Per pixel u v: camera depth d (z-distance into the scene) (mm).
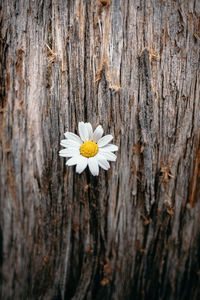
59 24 228
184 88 235
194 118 239
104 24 228
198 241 255
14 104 238
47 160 240
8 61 233
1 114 240
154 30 229
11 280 258
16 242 253
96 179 239
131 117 235
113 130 236
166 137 238
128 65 231
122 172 240
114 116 235
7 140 242
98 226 245
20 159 243
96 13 227
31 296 256
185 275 259
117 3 226
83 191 240
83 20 227
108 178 239
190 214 250
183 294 261
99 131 221
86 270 251
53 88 233
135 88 233
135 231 248
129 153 238
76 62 230
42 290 254
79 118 235
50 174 241
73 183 240
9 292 260
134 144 237
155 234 249
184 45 231
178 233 251
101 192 241
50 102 234
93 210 243
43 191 244
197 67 234
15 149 242
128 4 226
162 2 226
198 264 260
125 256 251
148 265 254
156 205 245
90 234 246
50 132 237
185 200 247
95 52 230
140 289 258
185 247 254
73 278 251
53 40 229
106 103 234
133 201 244
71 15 227
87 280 252
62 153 219
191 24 230
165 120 236
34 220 248
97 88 233
